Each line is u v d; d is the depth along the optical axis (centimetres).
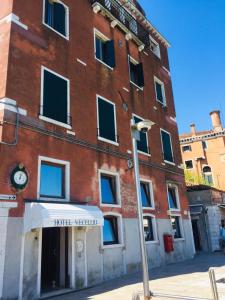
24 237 855
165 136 1842
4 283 779
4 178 856
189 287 913
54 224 864
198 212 2217
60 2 1298
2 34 1033
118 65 1556
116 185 1305
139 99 1661
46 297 857
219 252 2030
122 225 1255
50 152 1027
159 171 1656
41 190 978
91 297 832
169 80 2114
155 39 2088
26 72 1028
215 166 4041
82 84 1270
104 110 1359
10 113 930
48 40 1162
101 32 1505
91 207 1048
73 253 991
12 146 904
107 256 1132
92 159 1204
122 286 974
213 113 4291
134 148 787
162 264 1454
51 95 1103
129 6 1817
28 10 1114
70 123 1144
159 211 1545
